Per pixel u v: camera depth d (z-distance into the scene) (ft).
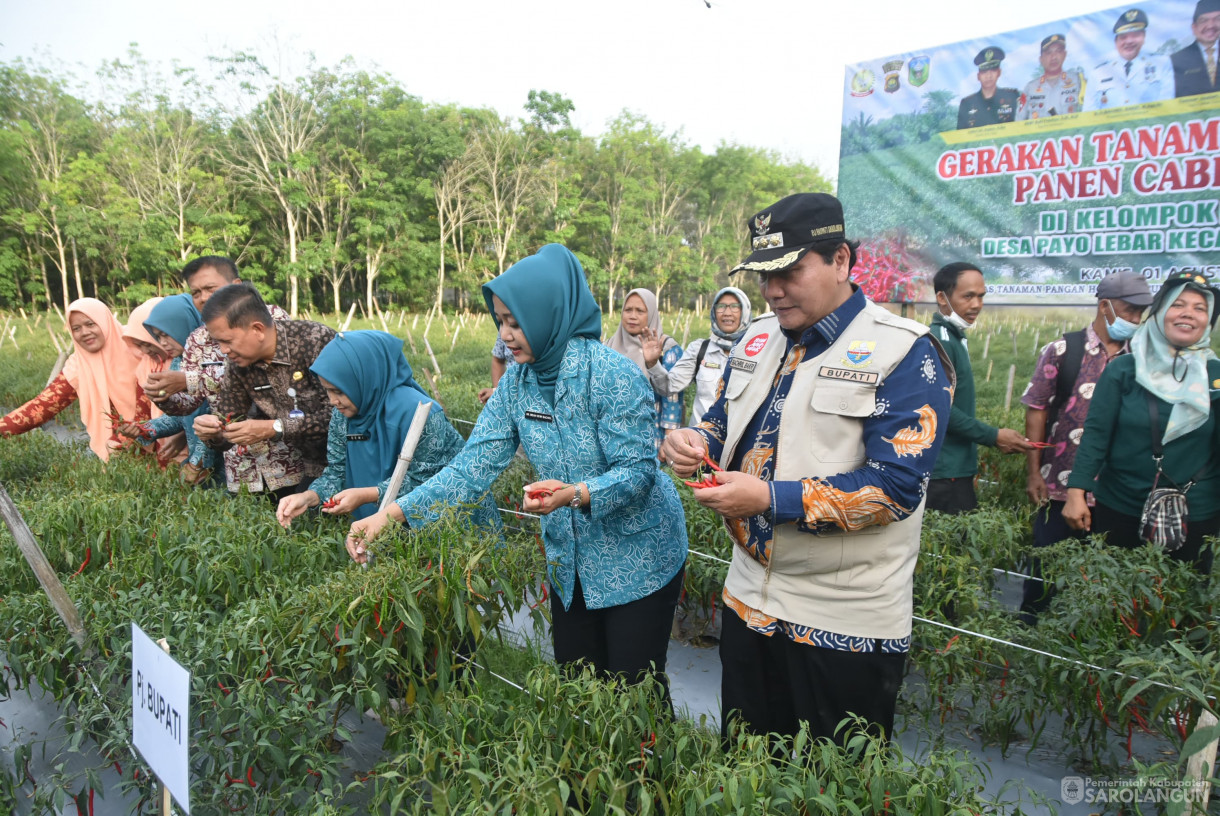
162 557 10.11
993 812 6.33
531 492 7.79
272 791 7.37
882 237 26.89
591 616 9.26
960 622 10.89
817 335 7.07
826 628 7.07
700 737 7.00
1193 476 10.79
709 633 13.76
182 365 15.93
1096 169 22.61
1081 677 8.57
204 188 130.41
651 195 153.28
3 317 105.29
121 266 129.08
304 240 137.69
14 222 120.88
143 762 7.79
